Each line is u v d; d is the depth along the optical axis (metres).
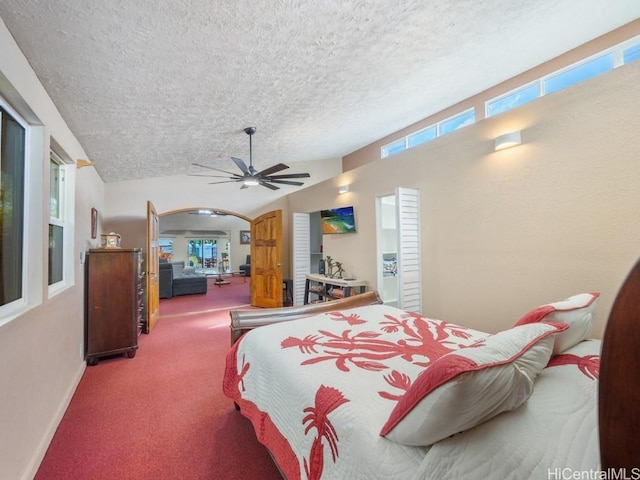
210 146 4.46
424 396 0.89
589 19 3.10
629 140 2.14
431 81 3.83
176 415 2.32
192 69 2.29
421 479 0.88
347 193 5.21
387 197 4.52
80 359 3.07
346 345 1.83
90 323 3.33
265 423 1.66
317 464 1.21
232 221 12.80
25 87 1.71
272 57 2.37
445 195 3.48
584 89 2.37
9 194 1.74
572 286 2.45
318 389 1.35
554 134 2.55
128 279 3.53
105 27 1.66
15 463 1.56
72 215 2.86
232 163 5.89
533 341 1.10
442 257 3.52
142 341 4.15
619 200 2.20
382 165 4.42
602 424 0.46
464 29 2.71
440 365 0.89
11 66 1.54
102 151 3.69
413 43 2.72
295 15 1.93
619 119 2.19
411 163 3.93
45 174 2.02
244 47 2.14
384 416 1.13
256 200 6.94
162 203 5.98
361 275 4.87
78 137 3.05
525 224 2.76
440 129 5.36
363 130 5.52
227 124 3.66
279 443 1.49
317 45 2.35
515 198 2.83
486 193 3.07
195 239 13.34
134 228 5.68
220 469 1.76
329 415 1.21
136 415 2.32
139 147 3.88
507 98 4.45
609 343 0.46
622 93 2.17
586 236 2.37
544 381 1.19
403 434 0.96
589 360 1.37
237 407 2.39
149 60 2.06
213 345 3.98
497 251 2.98
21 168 1.90
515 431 0.89
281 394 1.55
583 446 0.82
